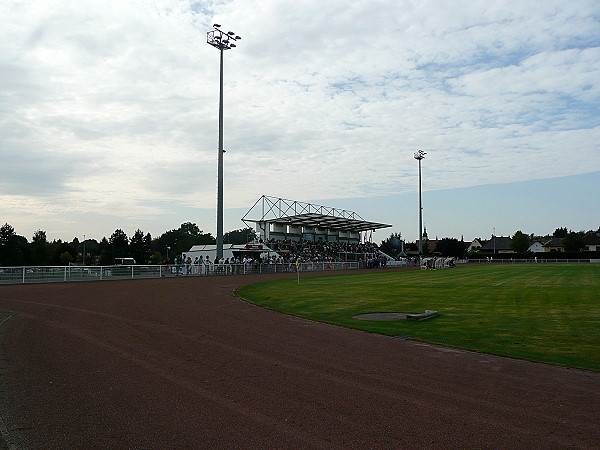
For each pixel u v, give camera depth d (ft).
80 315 49.19
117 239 331.36
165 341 35.65
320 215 212.43
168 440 17.21
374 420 19.27
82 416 19.66
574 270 162.09
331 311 55.21
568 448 16.61
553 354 32.09
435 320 47.52
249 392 22.99
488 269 181.06
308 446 16.69
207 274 141.79
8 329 40.55
